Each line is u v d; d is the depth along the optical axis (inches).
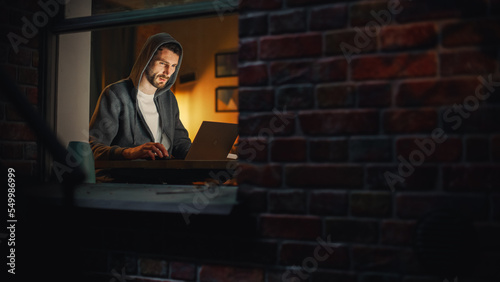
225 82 205.5
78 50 78.1
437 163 44.8
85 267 57.6
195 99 210.5
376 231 46.4
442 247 44.4
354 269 47.1
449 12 44.6
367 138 46.8
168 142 118.6
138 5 69.8
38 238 58.0
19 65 65.4
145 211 54.9
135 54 174.7
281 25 49.9
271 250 49.9
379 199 46.4
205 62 208.8
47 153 67.1
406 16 45.9
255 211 50.5
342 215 47.5
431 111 45.0
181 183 89.7
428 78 45.1
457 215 44.1
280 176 49.6
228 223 51.4
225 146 95.1
